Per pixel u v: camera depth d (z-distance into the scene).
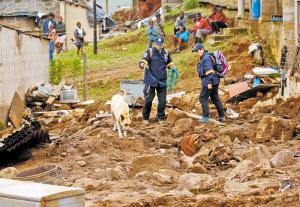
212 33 34.38
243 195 13.22
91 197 13.90
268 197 12.84
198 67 21.39
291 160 15.58
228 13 38.22
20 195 9.80
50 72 31.06
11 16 41.44
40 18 41.66
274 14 31.19
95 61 35.88
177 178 15.17
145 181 15.23
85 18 46.06
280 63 27.17
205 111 21.14
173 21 39.31
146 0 51.81
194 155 17.30
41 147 18.72
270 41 30.34
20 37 27.23
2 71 25.44
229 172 15.69
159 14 39.44
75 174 16.12
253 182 14.09
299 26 27.05
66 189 10.01
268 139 18.72
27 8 43.53
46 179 14.24
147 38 38.34
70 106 27.52
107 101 26.47
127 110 19.23
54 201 9.77
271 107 22.41
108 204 13.16
